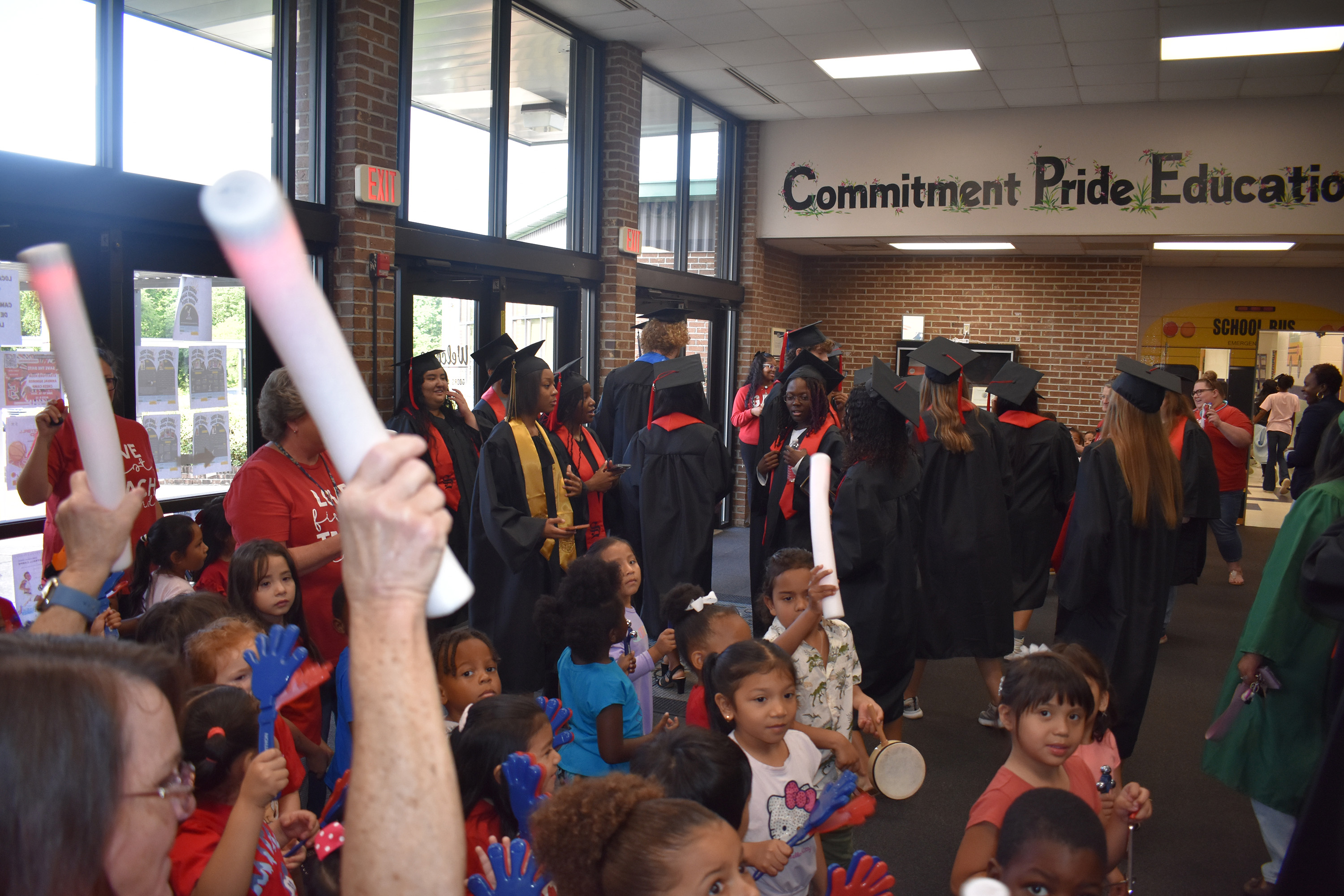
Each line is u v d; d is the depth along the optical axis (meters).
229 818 1.33
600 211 6.97
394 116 4.83
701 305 8.64
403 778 0.46
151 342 3.91
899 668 3.55
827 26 6.27
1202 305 11.51
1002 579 3.96
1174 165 7.58
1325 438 2.50
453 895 0.47
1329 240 7.88
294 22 4.48
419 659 0.47
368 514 0.45
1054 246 9.13
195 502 4.12
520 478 3.66
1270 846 2.61
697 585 4.53
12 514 3.48
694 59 7.11
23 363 3.47
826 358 6.86
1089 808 1.42
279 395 2.80
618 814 1.19
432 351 4.52
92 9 3.56
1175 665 5.28
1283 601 2.42
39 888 0.54
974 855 1.83
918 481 3.56
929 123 8.30
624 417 5.73
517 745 1.77
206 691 1.53
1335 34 5.92
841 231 8.70
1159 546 3.43
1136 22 5.91
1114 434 3.46
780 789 1.99
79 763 0.55
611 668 2.51
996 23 6.07
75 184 3.47
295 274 0.37
